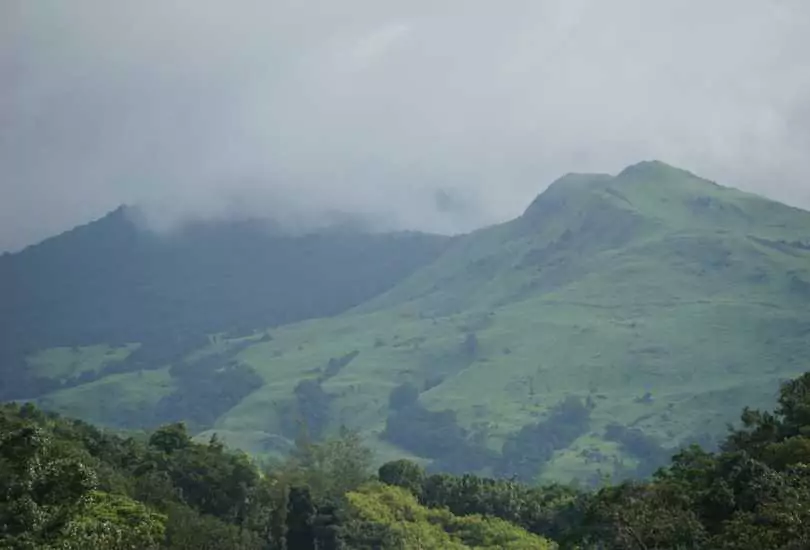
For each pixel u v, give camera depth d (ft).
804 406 258.37
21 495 185.68
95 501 237.45
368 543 366.02
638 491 217.77
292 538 354.74
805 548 158.71
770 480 202.69
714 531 201.26
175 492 342.64
